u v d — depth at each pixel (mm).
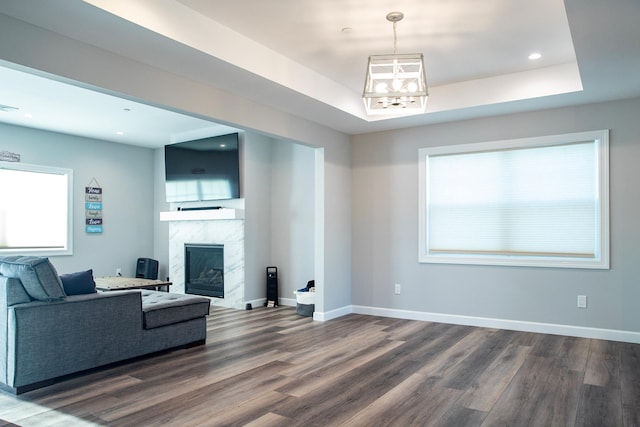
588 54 3184
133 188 7684
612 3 2449
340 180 5672
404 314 5457
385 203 5625
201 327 4242
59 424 2508
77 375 3322
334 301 5523
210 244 6641
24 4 2410
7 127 6172
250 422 2535
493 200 4965
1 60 2521
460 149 5117
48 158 6590
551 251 4637
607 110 4359
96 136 6992
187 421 2547
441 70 4258
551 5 2984
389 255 5586
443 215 5273
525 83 4277
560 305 4555
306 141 5047
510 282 4824
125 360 3631
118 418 2588
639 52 3148
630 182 4250
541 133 4668
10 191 6301
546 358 3738
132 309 3631
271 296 6395
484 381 3197
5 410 2699
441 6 3006
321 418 2588
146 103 3398
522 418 2584
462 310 5094
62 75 2805
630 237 4238
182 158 6875
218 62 3297
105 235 7250
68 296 3355
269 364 3617
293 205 6461
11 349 2943
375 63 3268
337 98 4590
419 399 2871
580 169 4516
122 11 2588
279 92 4023
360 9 3049
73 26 2689
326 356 3842
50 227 6680
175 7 2918
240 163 6293
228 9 3037
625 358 3711
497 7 3018
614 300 4301
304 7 3020
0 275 3164
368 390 3029
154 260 7250
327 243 5410
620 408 2715
